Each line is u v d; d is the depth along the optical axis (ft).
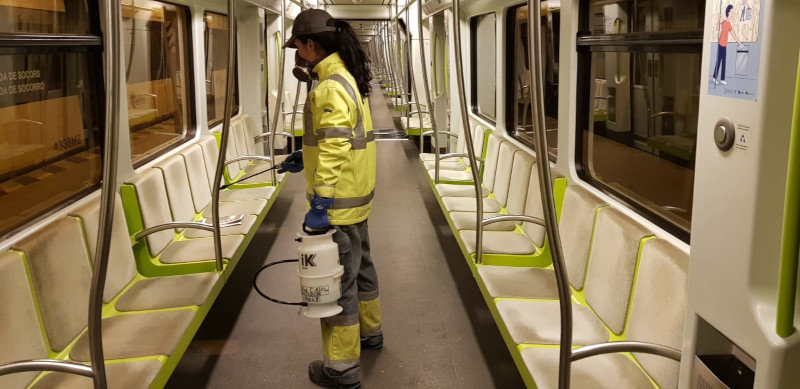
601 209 9.39
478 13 20.72
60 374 7.59
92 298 5.78
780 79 3.76
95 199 10.09
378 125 42.39
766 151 3.84
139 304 9.73
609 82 13.87
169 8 16.01
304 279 8.87
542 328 8.71
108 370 7.63
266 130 24.40
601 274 8.95
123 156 11.34
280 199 22.86
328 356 9.64
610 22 10.89
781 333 3.81
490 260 11.92
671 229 8.02
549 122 16.84
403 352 11.16
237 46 22.38
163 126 16.17
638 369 7.57
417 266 15.64
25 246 7.88
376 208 21.43
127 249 10.55
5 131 8.94
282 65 16.66
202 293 10.08
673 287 6.95
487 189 17.47
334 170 8.61
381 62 66.49
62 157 10.09
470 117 22.59
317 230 8.79
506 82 17.58
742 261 4.06
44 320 7.98
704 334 4.63
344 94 8.72
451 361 10.84
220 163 10.32
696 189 4.60
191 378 10.36
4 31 8.44
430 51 28.12
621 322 8.19
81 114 10.44
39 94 9.66
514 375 10.36
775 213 3.93
